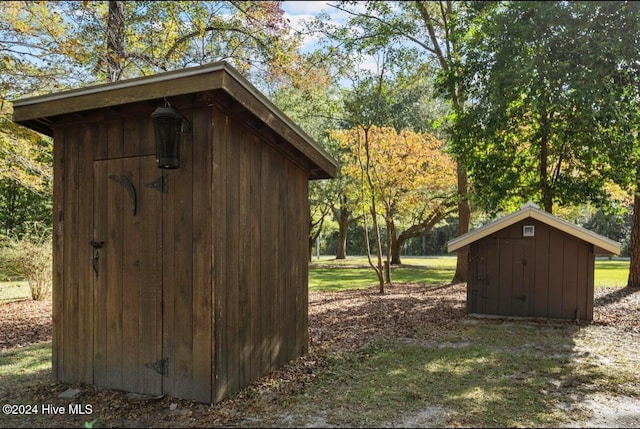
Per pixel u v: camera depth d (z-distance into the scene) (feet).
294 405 12.14
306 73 36.09
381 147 42.83
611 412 11.90
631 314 26.30
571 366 16.21
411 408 12.07
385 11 35.45
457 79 25.05
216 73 11.06
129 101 11.90
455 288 39.42
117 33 25.77
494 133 27.32
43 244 34.71
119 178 13.07
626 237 87.30
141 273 12.73
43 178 31.09
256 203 14.08
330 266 72.54
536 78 17.28
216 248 11.89
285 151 15.80
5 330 22.95
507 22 16.35
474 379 14.67
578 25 15.08
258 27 31.91
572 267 24.97
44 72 24.85
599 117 19.52
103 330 13.25
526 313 25.68
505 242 26.21
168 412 11.43
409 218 68.64
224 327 12.21
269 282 14.88
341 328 23.09
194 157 12.03
